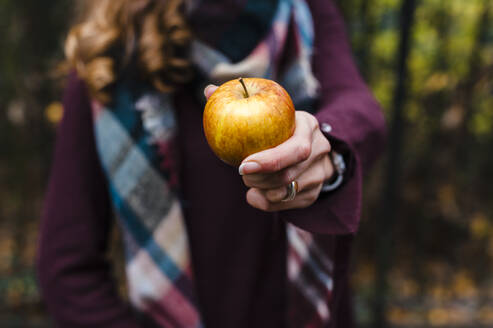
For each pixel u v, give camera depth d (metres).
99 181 0.72
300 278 0.73
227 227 0.72
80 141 0.70
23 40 1.71
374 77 1.83
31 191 1.96
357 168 0.57
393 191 1.44
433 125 1.83
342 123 0.62
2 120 1.80
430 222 1.95
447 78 1.75
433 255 1.96
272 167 0.47
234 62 0.69
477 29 1.64
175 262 0.72
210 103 0.49
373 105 0.69
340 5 1.47
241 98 0.49
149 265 0.72
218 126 0.48
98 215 0.72
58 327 0.70
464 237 1.94
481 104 1.84
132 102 0.68
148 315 0.73
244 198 0.72
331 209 0.56
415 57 1.81
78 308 0.68
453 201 1.93
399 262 1.91
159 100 0.69
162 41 0.67
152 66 0.66
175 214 0.71
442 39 1.71
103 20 0.69
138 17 0.68
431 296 1.79
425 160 1.92
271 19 0.70
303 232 0.72
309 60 0.73
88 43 0.68
